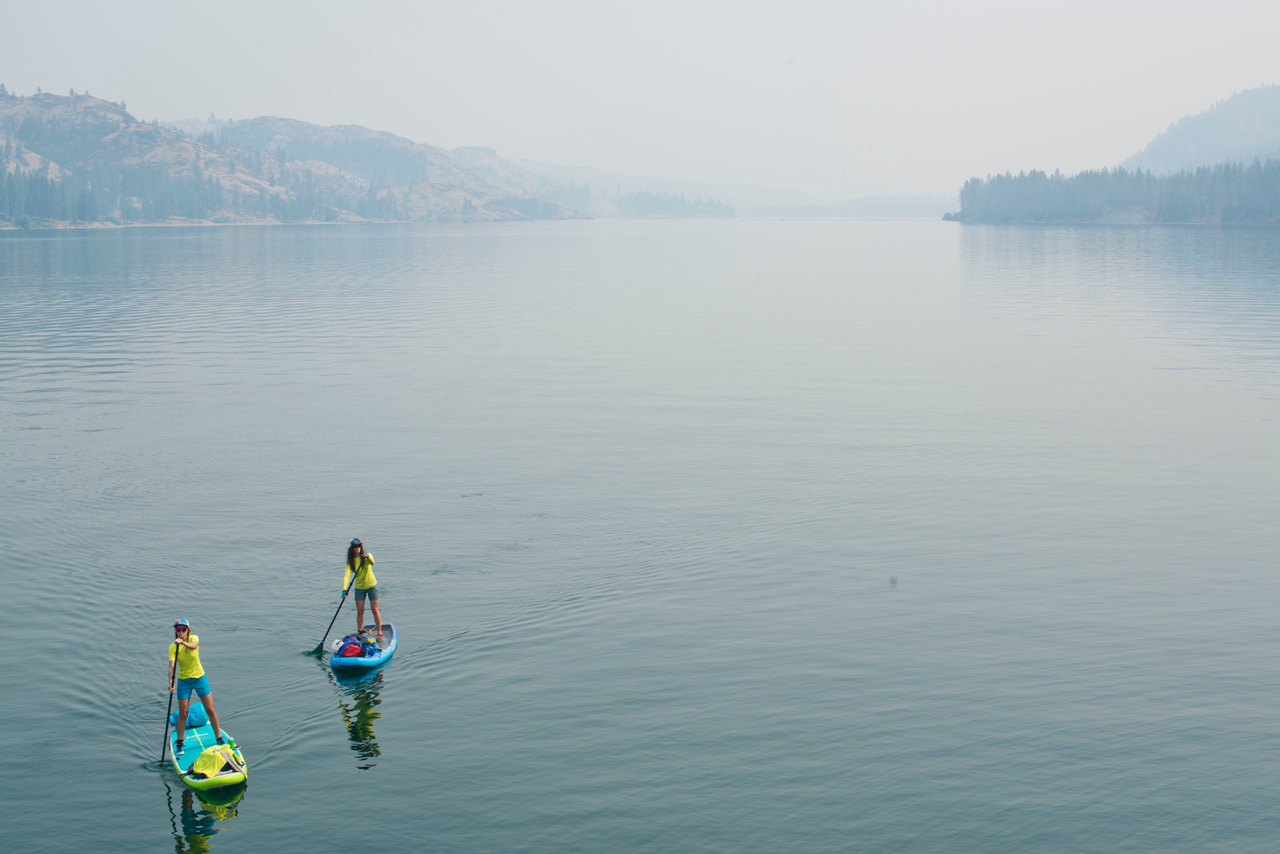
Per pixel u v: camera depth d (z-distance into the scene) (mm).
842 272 125500
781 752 14750
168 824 13414
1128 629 18938
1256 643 18297
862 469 30438
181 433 35156
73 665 17703
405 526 25141
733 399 41500
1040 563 22453
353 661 17328
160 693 16797
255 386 44219
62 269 125562
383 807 13641
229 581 21500
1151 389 43156
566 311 77000
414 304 82312
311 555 23062
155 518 25734
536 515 26031
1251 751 14672
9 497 27438
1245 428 35531
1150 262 135500
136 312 74312
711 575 21812
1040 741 15000
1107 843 12719
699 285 104312
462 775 14305
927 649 18109
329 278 112625
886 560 22688
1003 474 29766
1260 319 67312
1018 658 17734
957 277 113625
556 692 16625
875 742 14992
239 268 130500
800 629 19016
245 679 17156
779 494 27859
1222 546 23500
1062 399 41031
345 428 36094
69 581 21453
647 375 47375
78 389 43312
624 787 13953
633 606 20141
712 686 16766
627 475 29891
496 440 34344
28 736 15492
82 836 13180
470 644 18438
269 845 12930
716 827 13070
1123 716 15695
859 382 45344
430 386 44469
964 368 49094
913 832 12945
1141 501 27047
